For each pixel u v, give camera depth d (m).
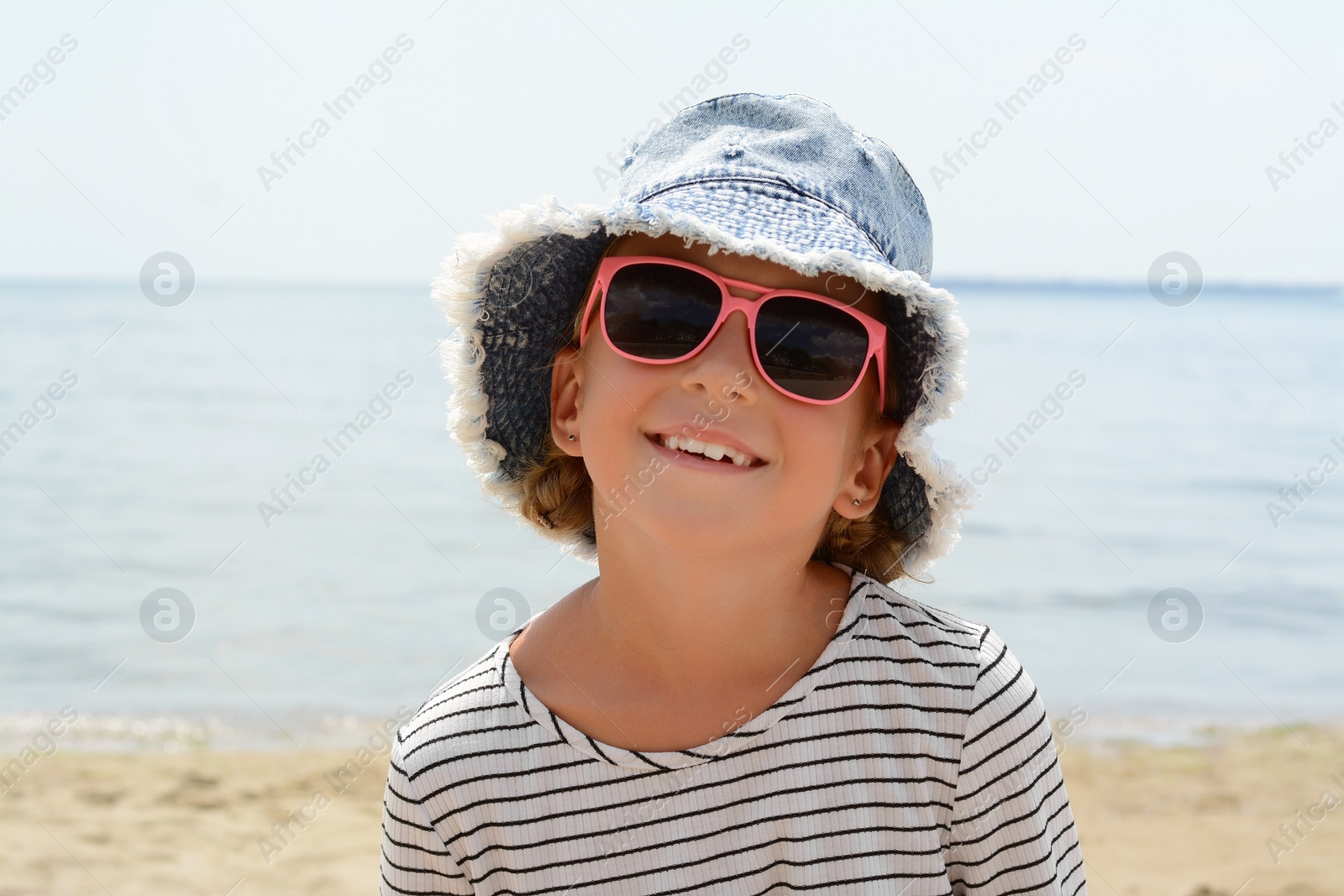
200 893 5.25
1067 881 1.69
